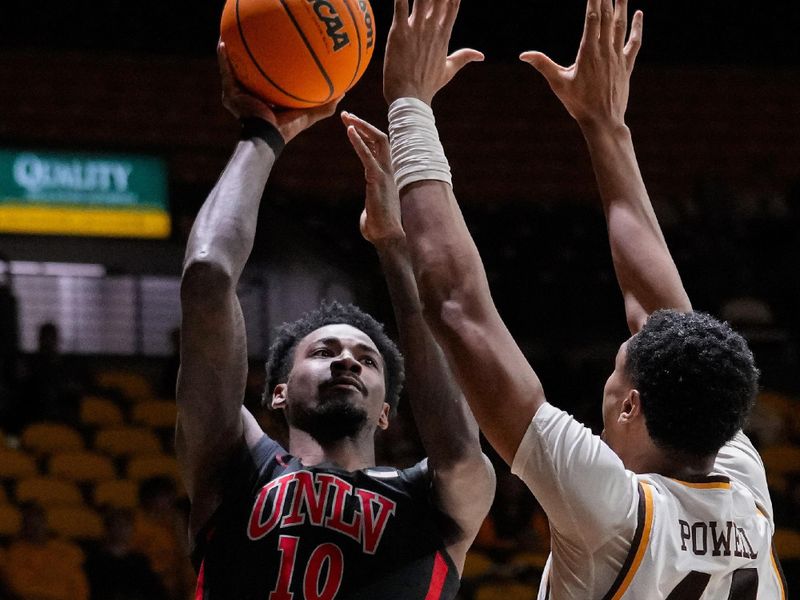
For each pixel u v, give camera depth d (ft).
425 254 8.02
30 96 50.01
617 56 9.71
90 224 42.37
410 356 10.08
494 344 7.80
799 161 54.19
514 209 48.08
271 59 9.95
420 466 10.14
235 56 10.07
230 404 9.69
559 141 52.90
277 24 9.86
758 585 8.13
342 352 10.42
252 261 44.19
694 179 52.75
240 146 10.17
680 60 55.31
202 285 9.38
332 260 45.47
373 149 10.53
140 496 31.55
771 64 55.72
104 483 33.78
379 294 44.93
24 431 36.04
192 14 52.08
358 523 9.61
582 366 40.91
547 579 8.30
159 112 50.67
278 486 9.75
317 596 9.35
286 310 44.32
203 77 51.72
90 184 42.50
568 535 7.77
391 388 11.25
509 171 51.98
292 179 49.52
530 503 32.63
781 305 45.03
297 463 9.95
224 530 9.71
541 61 9.84
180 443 9.86
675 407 7.99
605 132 9.81
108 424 37.76
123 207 42.65
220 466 9.87
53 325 38.50
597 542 7.71
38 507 29.40
